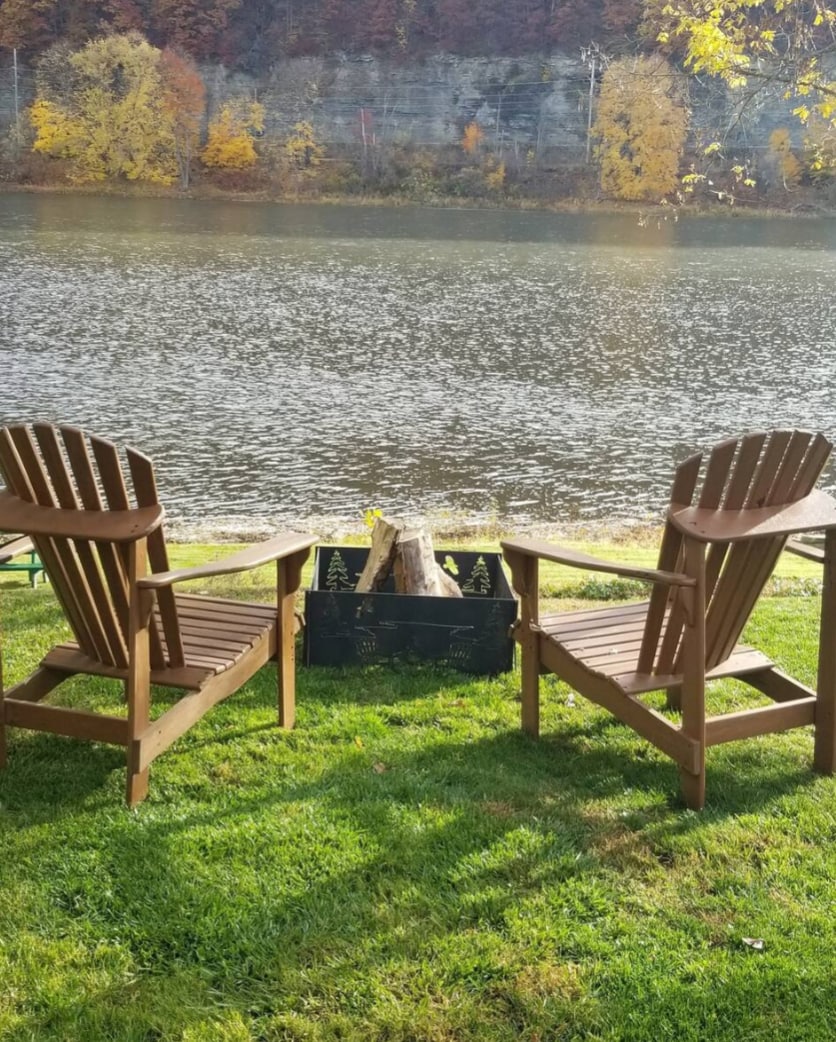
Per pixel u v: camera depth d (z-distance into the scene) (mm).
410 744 3719
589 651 3584
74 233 54094
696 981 2408
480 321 33906
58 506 3113
